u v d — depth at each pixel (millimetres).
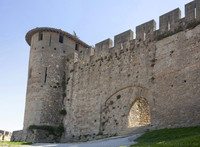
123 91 34594
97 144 25484
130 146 20922
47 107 42125
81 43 50000
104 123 35406
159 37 32031
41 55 44875
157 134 25547
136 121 34062
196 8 29125
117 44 37594
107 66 37938
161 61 30859
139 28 35062
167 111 28438
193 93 26625
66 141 39938
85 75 41312
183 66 28359
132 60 34594
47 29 45844
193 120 25859
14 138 42406
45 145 30438
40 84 43250
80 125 38906
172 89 28672
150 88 31109
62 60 45875
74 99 41781
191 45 28250
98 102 37344
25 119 42750
